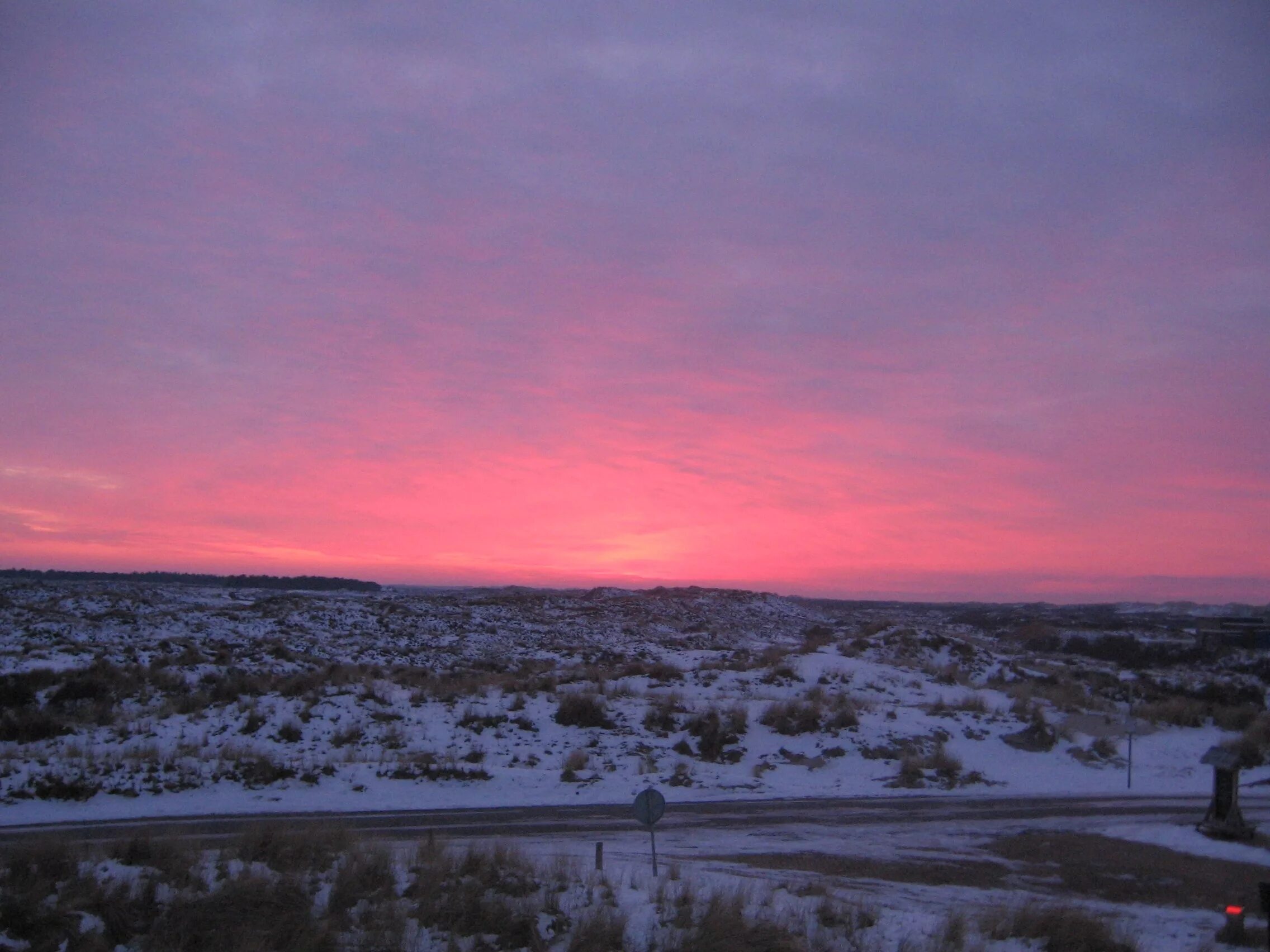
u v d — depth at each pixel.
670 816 18.81
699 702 30.09
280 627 52.38
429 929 10.35
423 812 18.42
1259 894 13.14
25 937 9.53
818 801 21.08
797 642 71.44
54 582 92.50
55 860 11.36
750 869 14.52
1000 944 10.92
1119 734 30.70
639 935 10.23
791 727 27.03
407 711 27.28
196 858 12.16
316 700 27.25
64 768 19.66
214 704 26.92
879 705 31.44
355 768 21.50
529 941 10.05
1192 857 16.53
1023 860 16.20
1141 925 12.52
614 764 23.62
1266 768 27.08
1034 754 27.31
